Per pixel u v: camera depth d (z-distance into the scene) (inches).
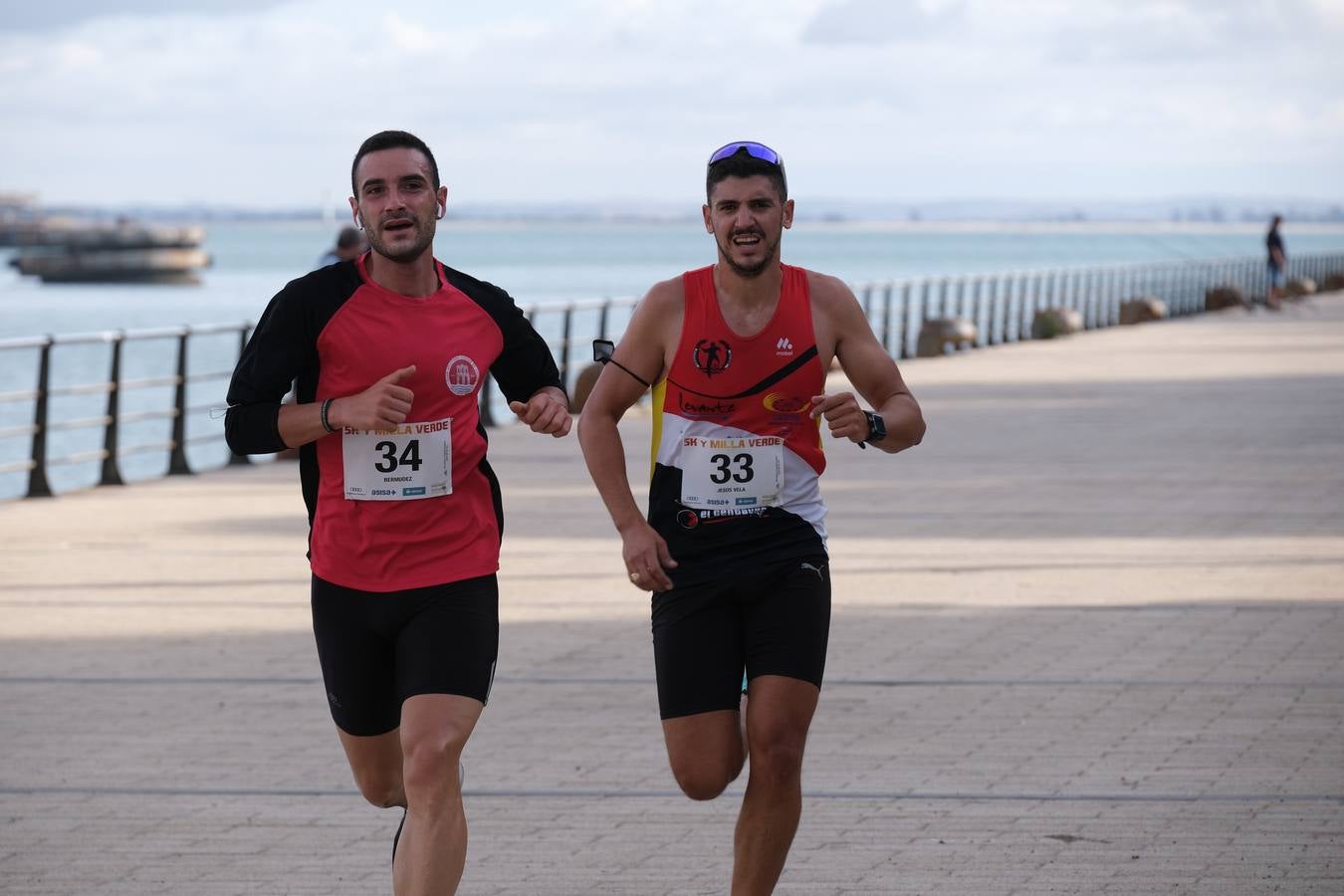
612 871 316.8
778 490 277.1
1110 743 393.4
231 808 355.9
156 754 395.2
